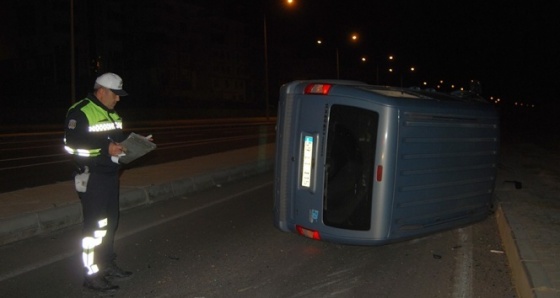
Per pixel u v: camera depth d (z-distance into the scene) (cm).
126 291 492
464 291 500
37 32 6538
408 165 558
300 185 585
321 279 532
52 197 779
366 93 546
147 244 647
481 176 704
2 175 1146
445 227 649
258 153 1487
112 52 7031
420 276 543
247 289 502
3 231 627
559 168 1244
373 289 505
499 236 704
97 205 486
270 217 798
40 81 5484
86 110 467
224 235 693
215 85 7919
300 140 582
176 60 7169
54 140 2142
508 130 3275
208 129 3216
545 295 427
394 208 552
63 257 584
